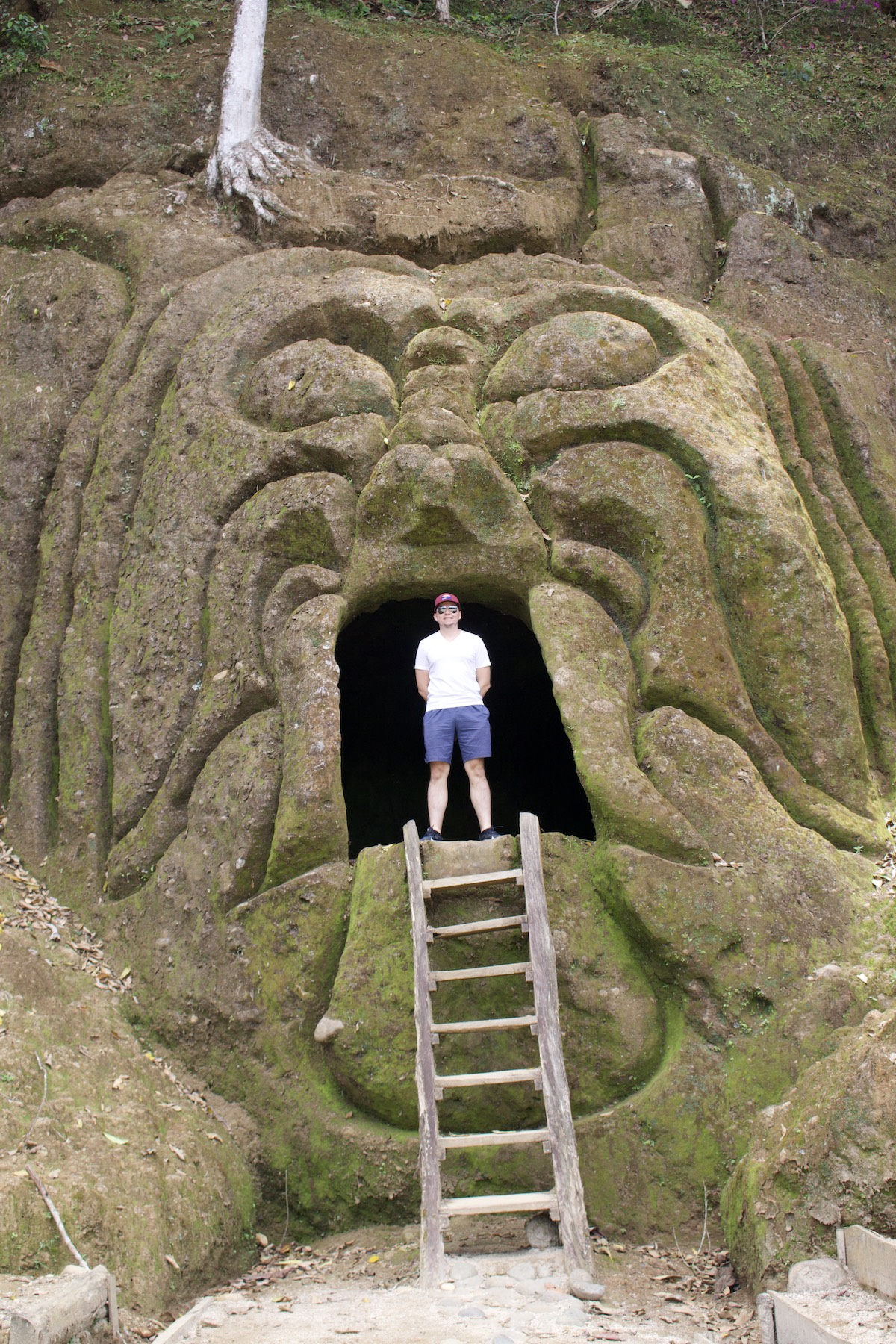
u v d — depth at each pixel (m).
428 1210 5.14
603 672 6.91
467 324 8.24
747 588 7.19
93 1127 5.73
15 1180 5.09
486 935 6.32
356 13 13.14
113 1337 4.43
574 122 10.98
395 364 8.23
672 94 11.62
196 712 7.46
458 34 12.80
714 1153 5.82
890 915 6.43
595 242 10.09
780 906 6.30
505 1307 4.66
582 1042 6.13
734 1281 5.11
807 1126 4.94
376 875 6.51
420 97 10.99
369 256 9.05
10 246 10.30
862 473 8.86
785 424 8.66
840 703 7.13
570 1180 5.17
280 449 7.70
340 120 10.87
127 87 11.08
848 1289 4.25
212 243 9.65
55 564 8.62
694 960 6.14
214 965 6.72
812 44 14.19
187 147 10.41
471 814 10.88
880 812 7.18
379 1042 6.18
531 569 7.34
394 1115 6.16
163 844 7.28
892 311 10.68
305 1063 6.38
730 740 6.88
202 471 8.00
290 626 7.21
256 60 10.16
